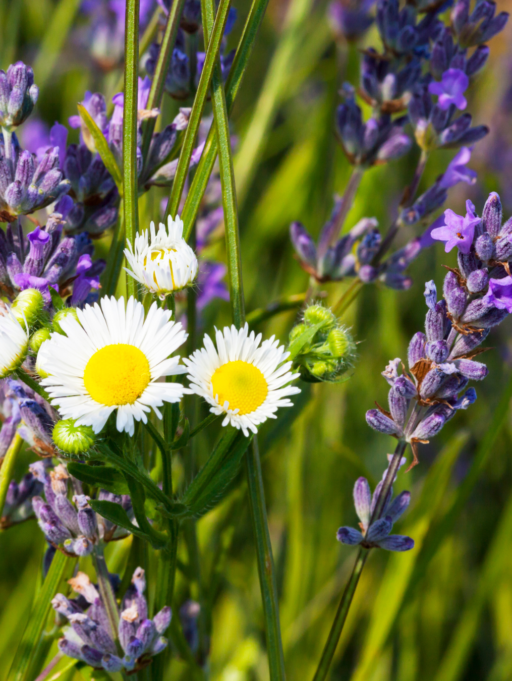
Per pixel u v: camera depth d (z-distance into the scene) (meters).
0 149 0.38
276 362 0.35
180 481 0.43
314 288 0.47
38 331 0.35
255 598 0.60
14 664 0.38
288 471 0.56
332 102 0.62
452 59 0.43
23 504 0.40
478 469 0.43
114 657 0.37
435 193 0.44
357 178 0.47
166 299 0.36
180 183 0.37
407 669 0.59
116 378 0.34
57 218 0.38
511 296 0.36
